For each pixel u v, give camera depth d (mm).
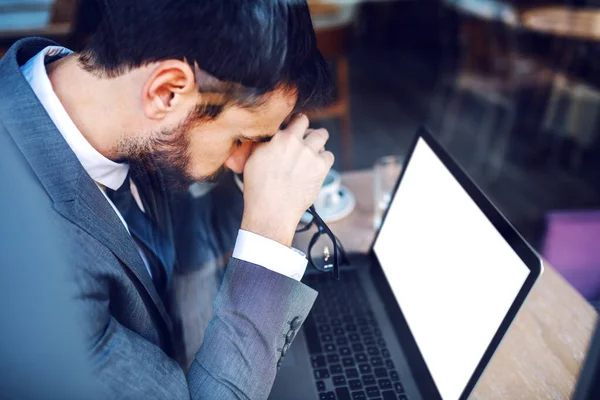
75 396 473
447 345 712
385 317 896
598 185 2467
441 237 780
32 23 1672
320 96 708
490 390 746
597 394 474
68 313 476
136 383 603
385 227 986
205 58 592
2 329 446
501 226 641
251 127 692
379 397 753
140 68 612
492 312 629
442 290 749
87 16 635
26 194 480
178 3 566
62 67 674
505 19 2383
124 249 694
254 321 686
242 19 578
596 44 2492
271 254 741
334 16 2168
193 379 678
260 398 688
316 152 775
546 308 889
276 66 615
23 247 458
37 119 600
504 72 2516
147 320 746
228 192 918
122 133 687
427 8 4312
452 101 3312
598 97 2645
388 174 1173
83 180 635
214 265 904
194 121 665
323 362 815
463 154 2771
